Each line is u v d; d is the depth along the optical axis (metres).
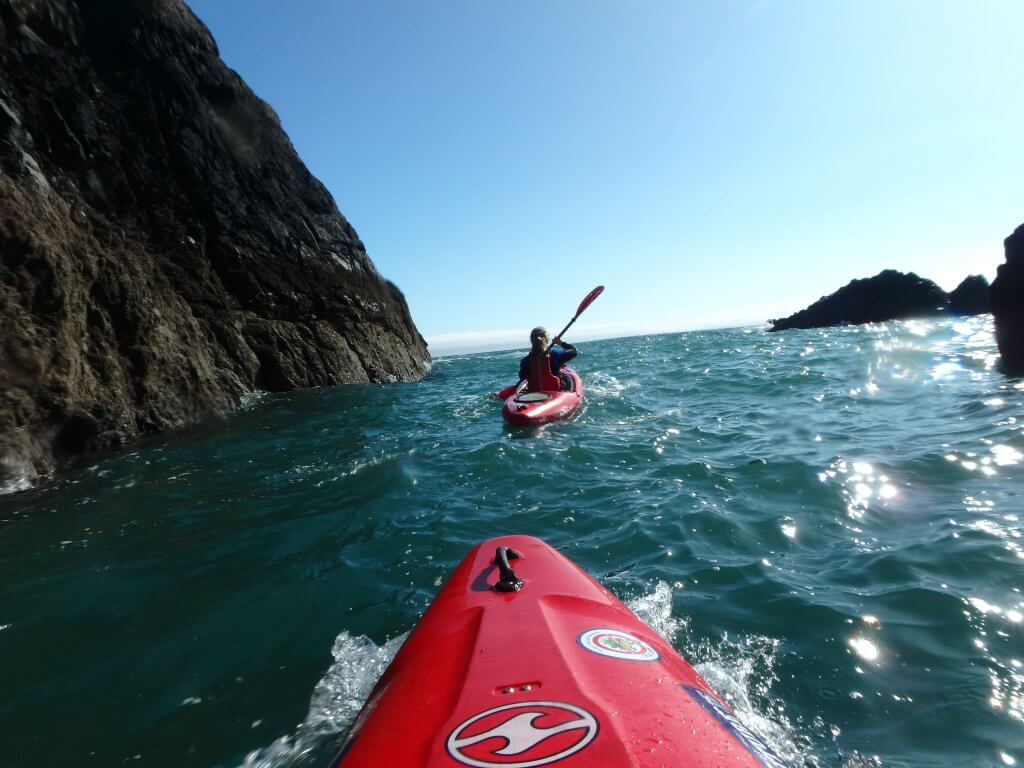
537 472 4.45
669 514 3.31
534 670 1.23
